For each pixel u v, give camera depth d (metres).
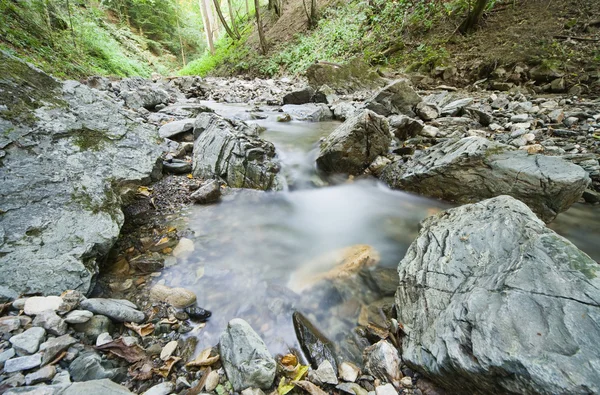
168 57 26.48
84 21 13.66
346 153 4.61
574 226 3.32
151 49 25.22
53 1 11.62
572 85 6.93
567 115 5.35
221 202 3.94
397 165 4.51
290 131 6.68
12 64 3.11
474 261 2.00
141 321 2.09
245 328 1.88
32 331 1.67
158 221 3.44
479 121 5.89
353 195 4.48
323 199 4.36
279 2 20.58
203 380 1.69
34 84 3.16
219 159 4.44
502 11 9.98
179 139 5.50
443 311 1.78
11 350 1.57
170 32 27.81
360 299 2.46
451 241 2.25
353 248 3.14
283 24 19.69
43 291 2.00
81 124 3.26
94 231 2.46
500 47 8.91
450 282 1.95
